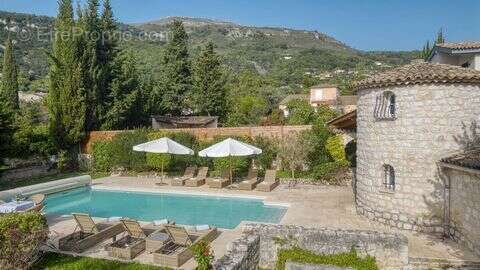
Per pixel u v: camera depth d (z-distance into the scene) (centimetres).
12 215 1173
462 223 1379
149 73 5553
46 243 1384
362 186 1750
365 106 1708
